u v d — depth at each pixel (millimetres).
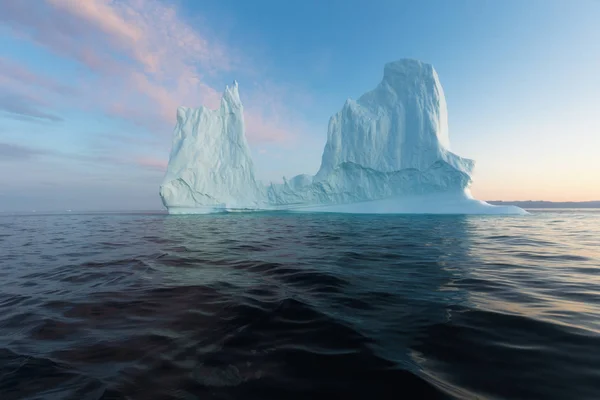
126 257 6230
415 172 23812
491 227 12938
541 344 2270
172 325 2734
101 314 3020
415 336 2445
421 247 7359
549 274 4566
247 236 9945
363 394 1733
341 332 2539
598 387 1754
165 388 1820
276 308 3123
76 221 22812
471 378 1861
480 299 3361
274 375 1938
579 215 26922
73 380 1912
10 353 2254
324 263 5453
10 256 6590
